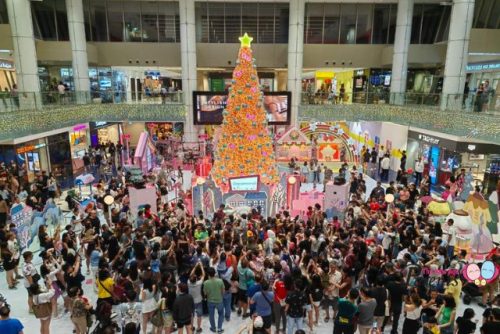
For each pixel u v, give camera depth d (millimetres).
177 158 23234
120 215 12078
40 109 18484
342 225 12086
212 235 9516
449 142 17688
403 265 8469
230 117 14789
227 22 25750
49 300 7410
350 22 25625
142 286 8156
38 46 24844
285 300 7262
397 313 7781
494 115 14289
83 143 24094
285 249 8953
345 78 31625
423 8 24500
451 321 7074
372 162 23172
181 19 23219
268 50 26094
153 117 23891
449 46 19375
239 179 14297
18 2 19750
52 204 13109
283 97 24016
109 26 25703
